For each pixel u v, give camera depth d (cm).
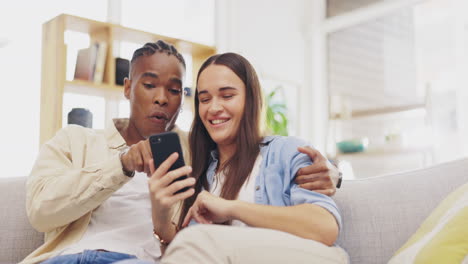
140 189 138
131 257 118
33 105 384
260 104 132
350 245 131
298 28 544
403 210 132
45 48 357
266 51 512
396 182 139
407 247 110
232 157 128
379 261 128
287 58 529
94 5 419
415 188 135
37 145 383
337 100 529
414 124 454
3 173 369
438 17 440
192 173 136
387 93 480
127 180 118
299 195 105
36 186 123
